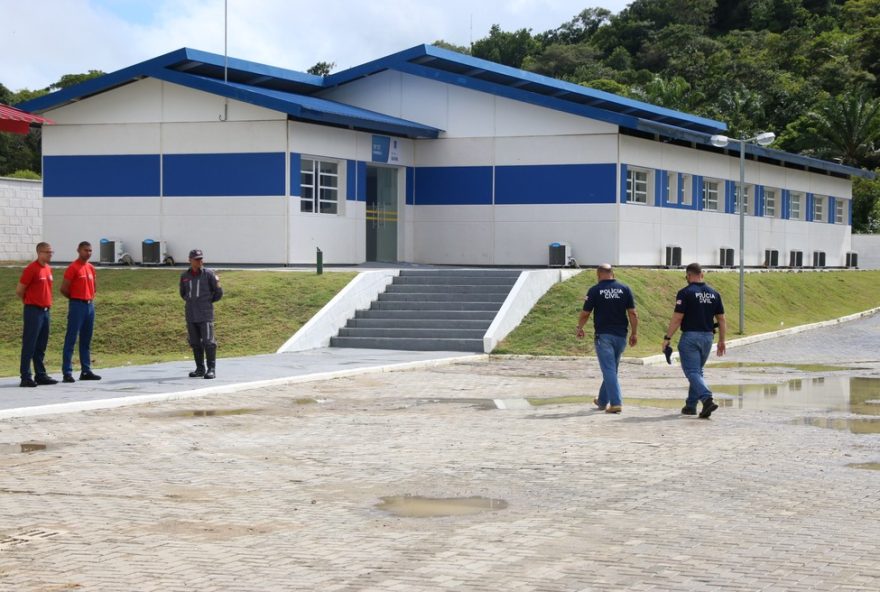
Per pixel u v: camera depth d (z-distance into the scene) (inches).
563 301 1044.5
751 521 331.3
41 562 283.1
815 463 435.8
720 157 1550.2
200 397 644.7
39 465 423.5
